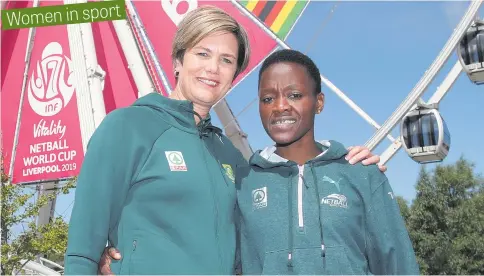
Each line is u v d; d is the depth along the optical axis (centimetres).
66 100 2434
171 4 2162
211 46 362
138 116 331
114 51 2661
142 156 323
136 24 2064
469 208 3531
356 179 346
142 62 2073
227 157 389
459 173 3659
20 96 2472
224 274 327
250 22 2055
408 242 343
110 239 324
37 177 2402
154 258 309
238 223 363
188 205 322
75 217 298
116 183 309
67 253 295
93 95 1959
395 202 352
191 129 352
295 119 354
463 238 3500
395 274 337
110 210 308
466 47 2275
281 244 333
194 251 316
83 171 308
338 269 322
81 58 1970
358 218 339
